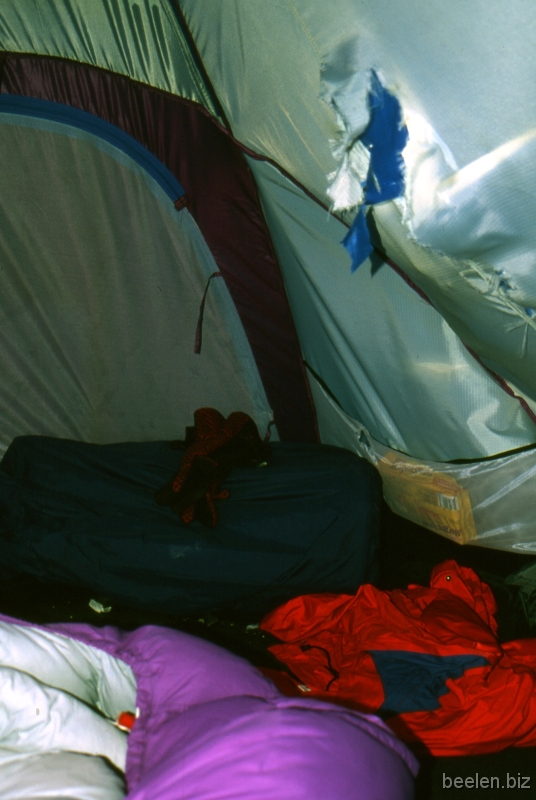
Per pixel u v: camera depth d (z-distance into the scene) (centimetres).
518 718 183
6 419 320
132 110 260
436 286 207
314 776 107
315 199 232
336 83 179
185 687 142
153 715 137
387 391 284
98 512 258
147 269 294
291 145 217
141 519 253
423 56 163
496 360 229
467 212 174
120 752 130
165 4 226
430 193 176
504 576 267
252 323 298
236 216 274
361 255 192
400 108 171
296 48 190
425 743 183
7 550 255
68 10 244
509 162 164
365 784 109
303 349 304
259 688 145
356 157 187
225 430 271
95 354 313
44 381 316
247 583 246
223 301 293
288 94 204
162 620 248
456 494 276
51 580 254
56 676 146
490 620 228
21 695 126
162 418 325
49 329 307
